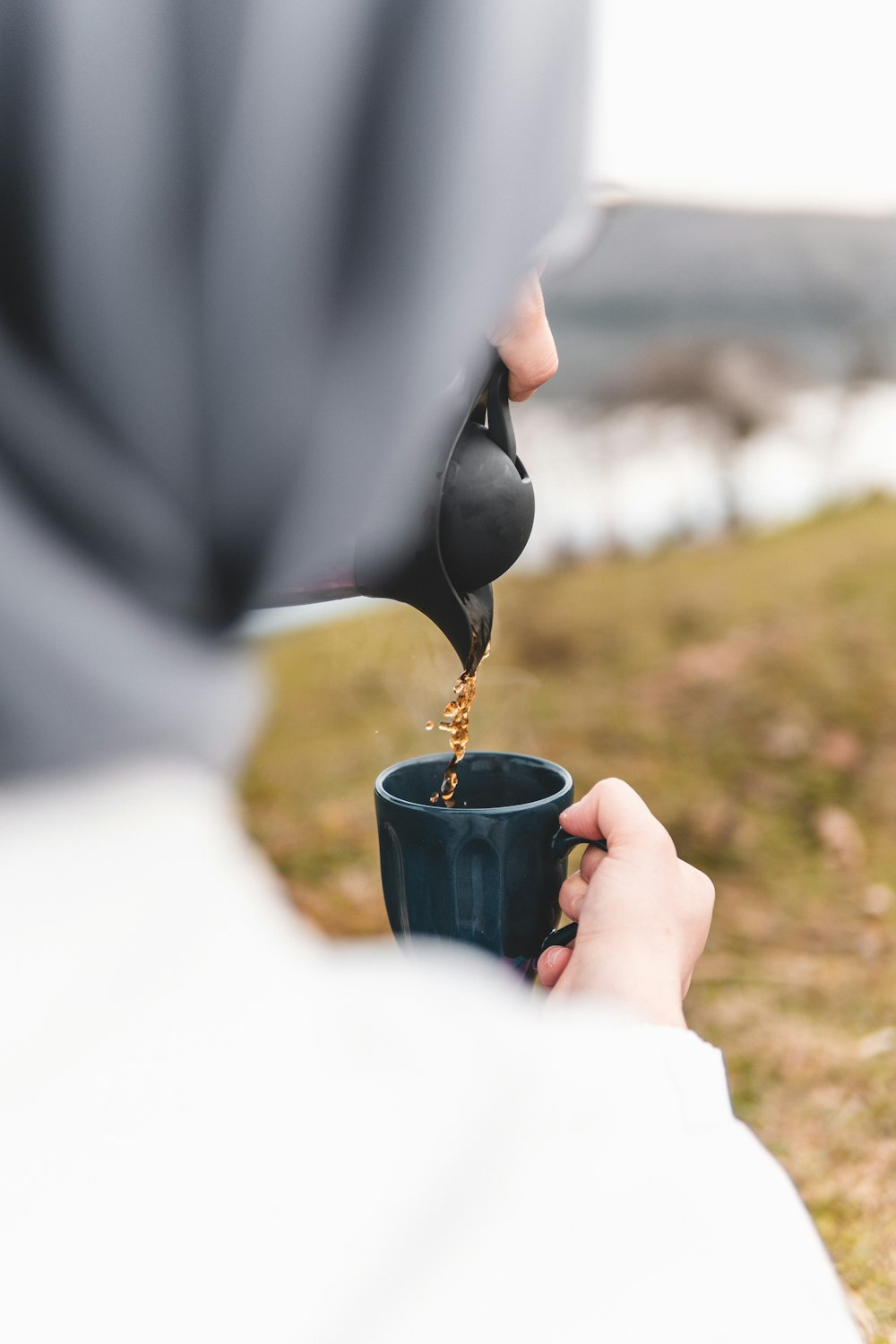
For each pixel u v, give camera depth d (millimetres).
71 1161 449
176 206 449
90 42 439
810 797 2979
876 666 3637
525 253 490
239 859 509
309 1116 479
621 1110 538
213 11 448
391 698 3516
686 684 3619
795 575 4473
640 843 944
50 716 420
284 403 458
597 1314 479
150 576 450
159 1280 445
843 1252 1690
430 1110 496
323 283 463
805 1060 2092
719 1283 506
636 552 4949
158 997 468
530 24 482
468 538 894
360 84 464
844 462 5672
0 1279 437
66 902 459
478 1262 475
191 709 439
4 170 445
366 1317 454
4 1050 449
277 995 494
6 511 429
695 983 2318
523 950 1091
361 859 2717
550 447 5727
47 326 443
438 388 480
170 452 451
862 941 2441
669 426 5840
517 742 3287
